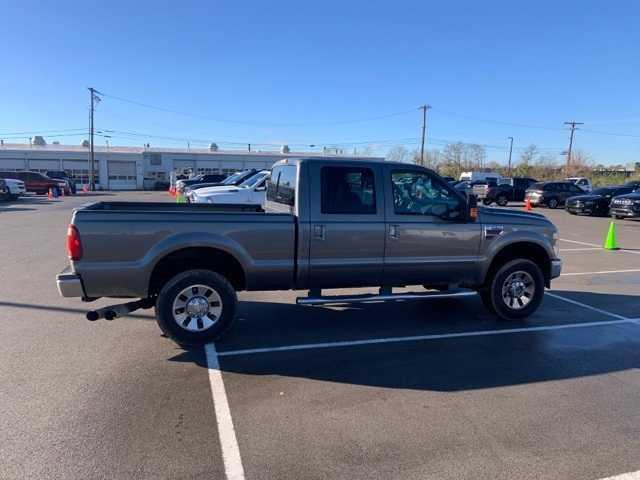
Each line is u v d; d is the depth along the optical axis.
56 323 5.76
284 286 5.27
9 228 15.16
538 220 6.10
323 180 5.23
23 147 64.69
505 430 3.43
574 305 7.04
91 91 51.94
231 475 2.86
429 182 5.62
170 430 3.36
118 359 4.67
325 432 3.37
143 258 4.71
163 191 52.84
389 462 3.02
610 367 4.66
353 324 5.91
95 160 59.38
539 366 4.66
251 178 14.70
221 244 4.89
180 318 4.91
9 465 2.92
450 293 5.87
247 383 4.17
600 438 3.34
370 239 5.36
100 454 3.05
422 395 3.99
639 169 69.31
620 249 12.88
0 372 4.32
